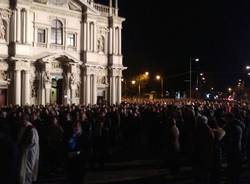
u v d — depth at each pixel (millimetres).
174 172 18625
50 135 19078
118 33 62938
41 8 53188
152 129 26516
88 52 58406
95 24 59500
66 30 56312
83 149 13844
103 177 18656
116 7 62969
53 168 19391
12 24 50188
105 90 62000
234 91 112375
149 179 18250
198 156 15703
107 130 21172
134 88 127750
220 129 15578
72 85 56562
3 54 49438
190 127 19984
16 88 50031
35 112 25344
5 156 4742
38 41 53219
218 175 15758
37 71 52969
